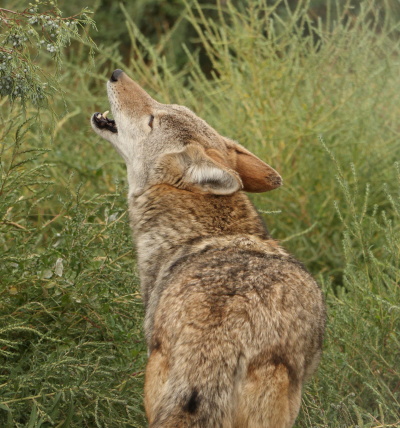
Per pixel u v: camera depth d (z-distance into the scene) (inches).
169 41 791.1
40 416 282.7
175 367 238.7
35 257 312.0
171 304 253.0
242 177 347.3
